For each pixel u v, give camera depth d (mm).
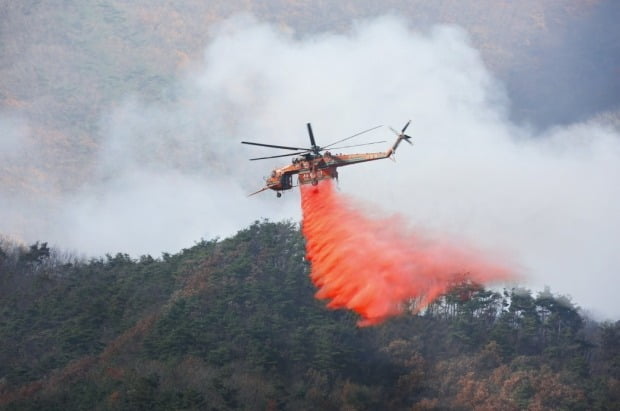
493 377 125000
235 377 116312
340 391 118312
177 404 107625
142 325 134250
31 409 115625
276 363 120938
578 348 137000
